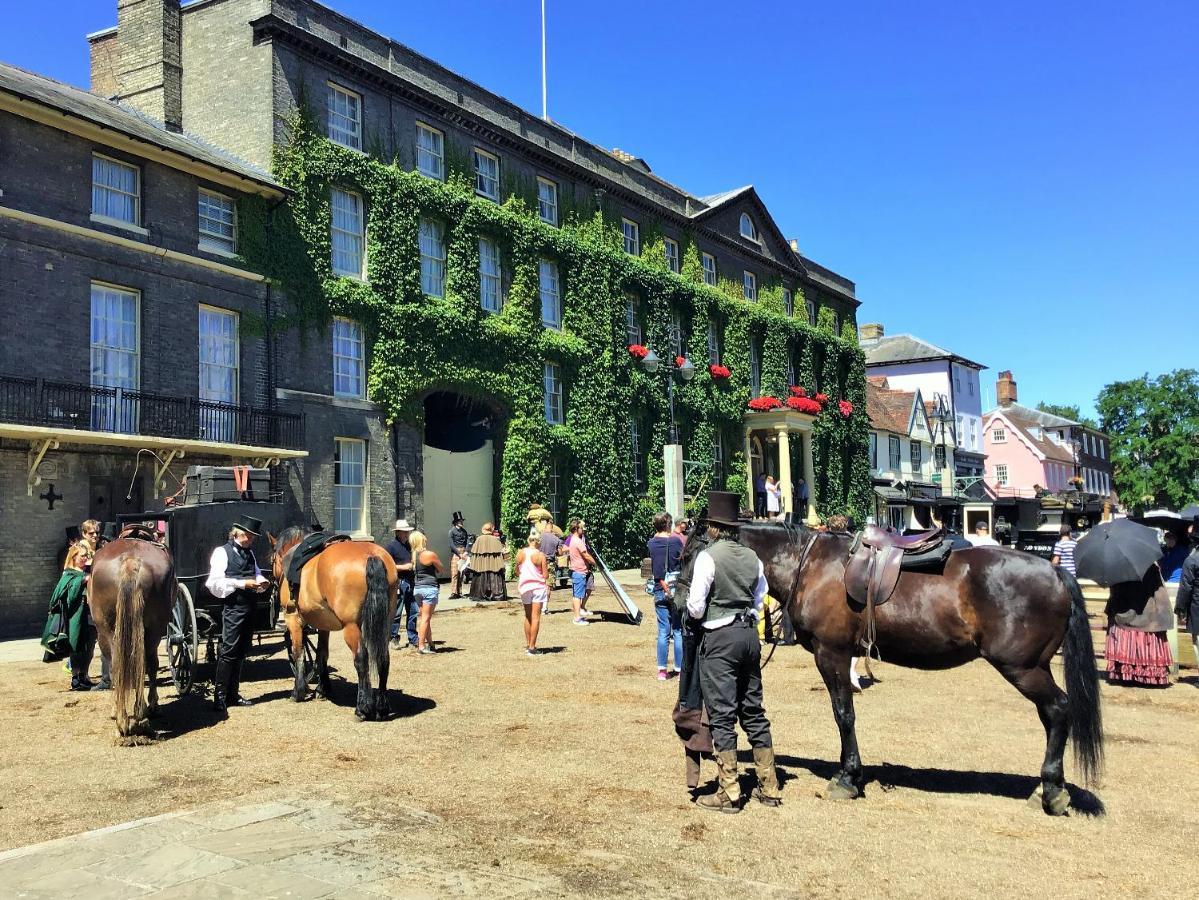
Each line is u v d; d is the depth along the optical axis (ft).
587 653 46.03
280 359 74.79
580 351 105.81
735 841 19.15
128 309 64.75
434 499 90.53
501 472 94.94
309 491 75.61
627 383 113.50
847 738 22.56
